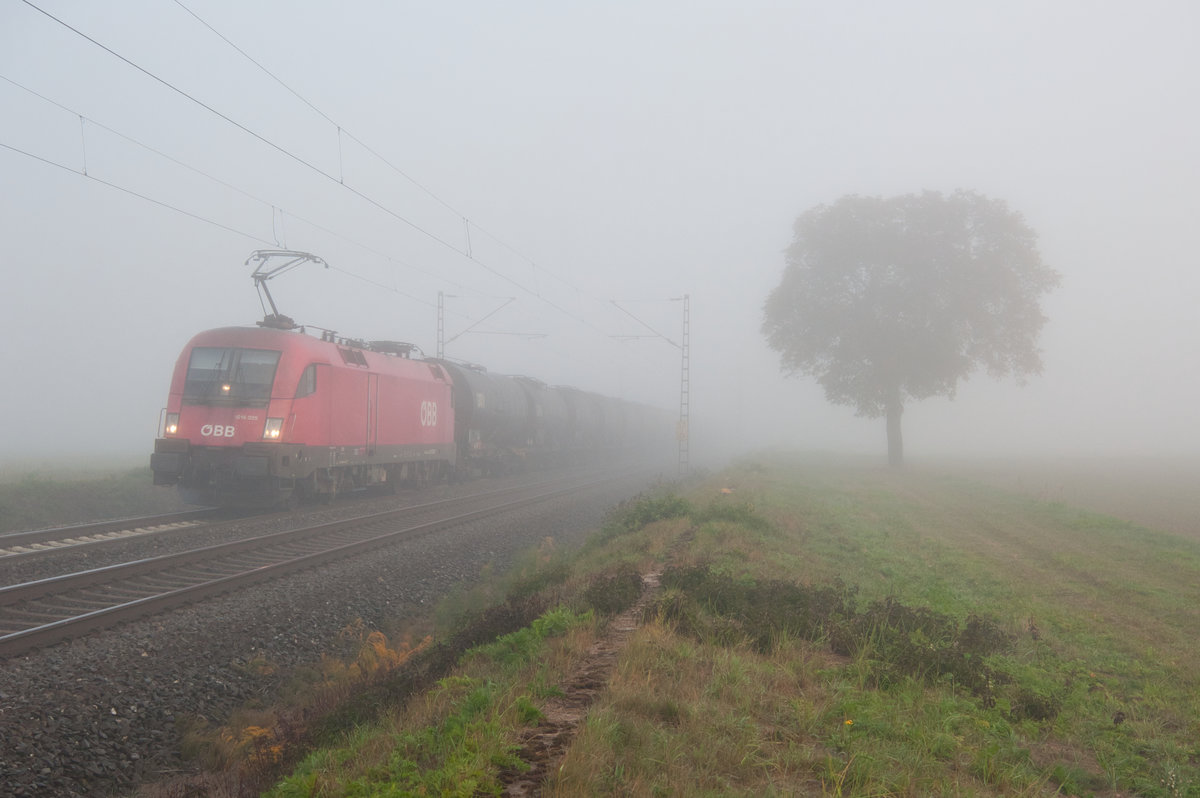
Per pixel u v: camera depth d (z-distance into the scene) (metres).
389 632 11.66
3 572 11.84
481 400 34.19
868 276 41.75
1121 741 6.46
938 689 7.25
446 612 11.94
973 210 40.47
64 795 6.09
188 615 10.16
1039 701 7.09
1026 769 5.58
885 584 12.90
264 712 8.31
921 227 40.16
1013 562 15.28
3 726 6.53
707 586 10.22
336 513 20.45
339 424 21.81
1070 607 11.59
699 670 7.13
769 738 5.64
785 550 15.48
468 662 8.25
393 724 6.42
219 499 20.16
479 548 17.84
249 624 10.28
